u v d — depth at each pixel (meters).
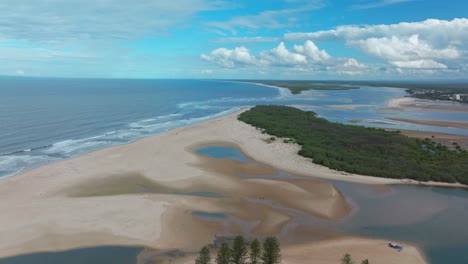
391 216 37.59
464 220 37.12
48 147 63.41
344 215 37.47
